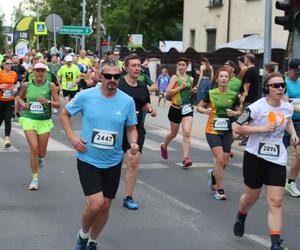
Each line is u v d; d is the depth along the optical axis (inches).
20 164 369.4
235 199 298.2
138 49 1255.5
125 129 203.9
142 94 268.5
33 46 1690.5
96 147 185.2
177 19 1903.3
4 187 303.7
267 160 205.6
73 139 185.6
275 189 204.2
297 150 306.5
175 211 268.5
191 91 373.7
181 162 406.6
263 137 207.3
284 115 207.5
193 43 1280.8
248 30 1041.5
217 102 293.1
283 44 936.3
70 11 2282.2
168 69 1079.0
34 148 298.7
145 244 216.4
